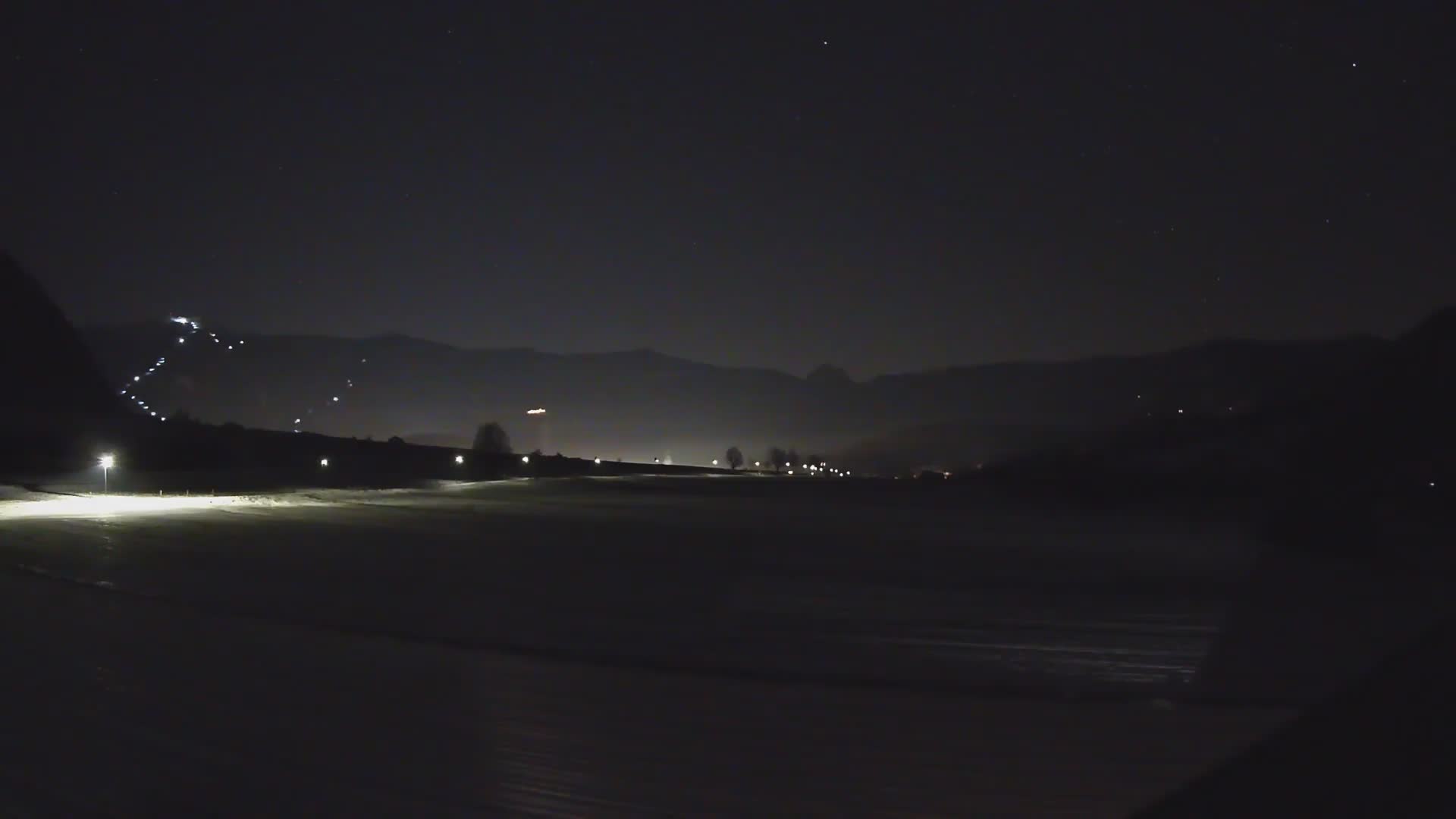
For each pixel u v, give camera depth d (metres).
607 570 17.52
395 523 25.84
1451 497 22.33
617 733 7.56
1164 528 25.06
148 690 8.43
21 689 8.41
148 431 58.88
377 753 6.93
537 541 22.33
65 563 16.66
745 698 8.67
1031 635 11.94
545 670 9.61
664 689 8.98
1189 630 12.18
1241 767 6.83
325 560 18.02
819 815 5.98
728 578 16.73
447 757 6.88
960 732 7.71
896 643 11.41
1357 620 12.68
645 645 11.09
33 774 6.39
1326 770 6.67
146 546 19.36
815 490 46.47
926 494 40.97
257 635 10.91
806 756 7.06
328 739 7.21
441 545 20.95
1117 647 11.21
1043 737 7.59
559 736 7.43
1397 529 20.33
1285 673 9.85
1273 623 12.51
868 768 6.82
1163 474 34.94
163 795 6.05
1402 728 7.39
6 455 46.28
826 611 13.54
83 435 54.03
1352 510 21.34
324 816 5.78
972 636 11.84
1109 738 7.57
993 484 42.06
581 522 27.47
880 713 8.25
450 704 8.27
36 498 33.00
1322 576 16.31
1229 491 31.39
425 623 12.09
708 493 43.88
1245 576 16.53
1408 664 9.43
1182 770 6.80
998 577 16.88
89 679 8.77
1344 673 9.80
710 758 7.00
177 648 10.14
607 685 9.08
